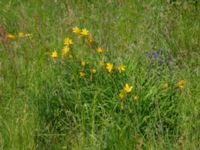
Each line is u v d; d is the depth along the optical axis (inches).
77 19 304.3
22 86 244.1
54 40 276.4
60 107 229.8
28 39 282.2
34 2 343.3
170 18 301.6
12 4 351.6
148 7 313.9
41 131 219.0
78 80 234.4
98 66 234.2
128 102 218.7
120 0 325.4
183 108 218.2
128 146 202.7
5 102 238.7
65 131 222.8
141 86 223.8
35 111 224.7
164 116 219.5
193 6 315.0
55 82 234.8
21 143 209.5
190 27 299.4
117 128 210.4
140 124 215.2
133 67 235.9
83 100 227.8
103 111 221.0
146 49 266.1
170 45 280.8
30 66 253.3
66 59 240.5
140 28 293.9
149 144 202.8
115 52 252.2
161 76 237.0
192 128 209.9
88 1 338.6
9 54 263.6
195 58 265.9
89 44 250.5
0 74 252.8
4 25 316.8
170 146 199.6
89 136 212.4
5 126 217.0
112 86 228.1
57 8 326.0
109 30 291.9
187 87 225.6
